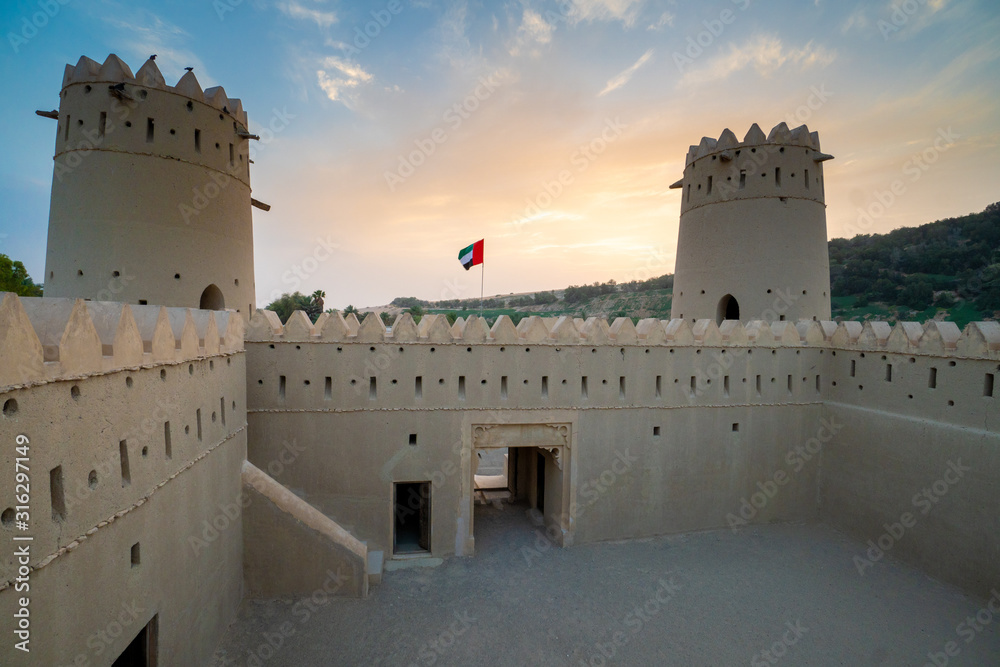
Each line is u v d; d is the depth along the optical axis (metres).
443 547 17.23
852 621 13.89
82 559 7.20
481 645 12.74
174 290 16.86
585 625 13.62
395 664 11.96
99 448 7.62
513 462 24.12
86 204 15.98
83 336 7.28
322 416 16.25
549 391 17.73
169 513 9.78
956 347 15.76
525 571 16.34
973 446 15.09
